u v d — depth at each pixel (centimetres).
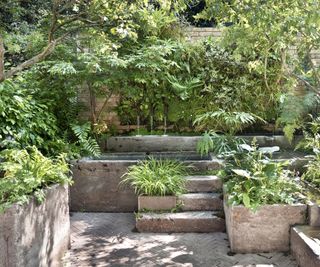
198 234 387
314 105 559
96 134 569
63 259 331
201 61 600
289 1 281
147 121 628
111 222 429
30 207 262
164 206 413
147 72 535
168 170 446
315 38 316
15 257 242
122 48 546
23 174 281
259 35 344
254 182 354
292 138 554
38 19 527
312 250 271
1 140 376
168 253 341
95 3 304
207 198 412
